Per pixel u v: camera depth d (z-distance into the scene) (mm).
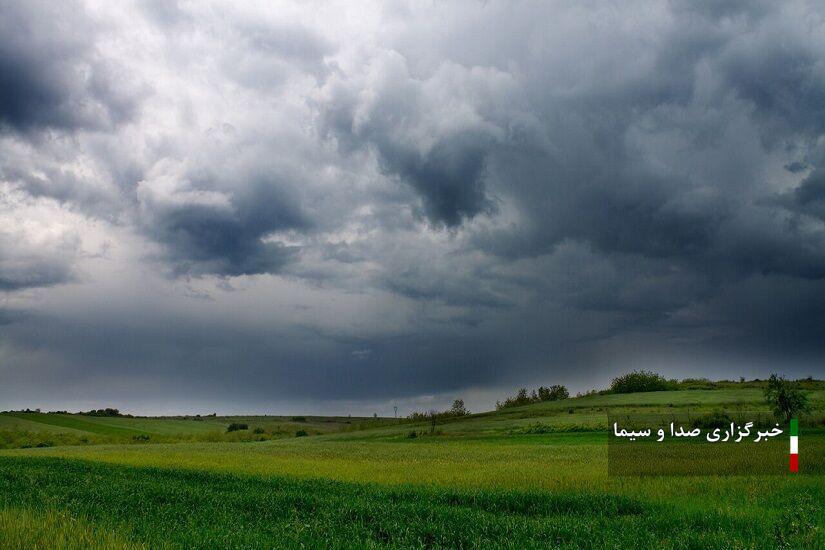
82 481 25969
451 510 17500
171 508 17906
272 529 14555
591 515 17328
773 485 21234
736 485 21453
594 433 71688
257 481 27531
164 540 12453
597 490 22312
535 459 42469
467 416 115375
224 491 23375
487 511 18812
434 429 95875
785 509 16250
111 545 11469
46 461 38938
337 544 13008
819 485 20812
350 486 25188
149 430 137750
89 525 13508
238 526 14867
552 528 14508
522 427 83750
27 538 11812
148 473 31203
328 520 16156
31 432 115500
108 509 17453
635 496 20094
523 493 20812
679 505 18094
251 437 123938
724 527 14586
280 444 80938
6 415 132250
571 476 28031
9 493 21031
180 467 38531
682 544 12672
